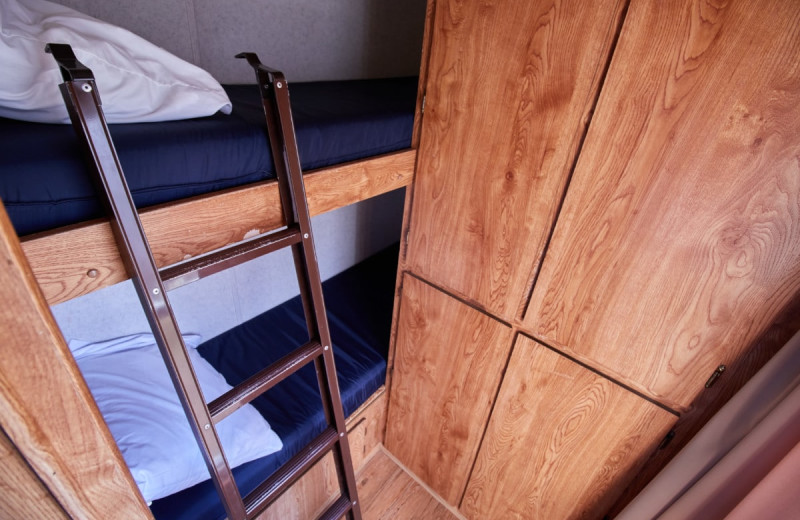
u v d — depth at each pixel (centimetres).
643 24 81
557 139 102
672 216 92
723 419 96
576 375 126
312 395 169
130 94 78
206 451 89
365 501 199
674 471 108
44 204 59
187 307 187
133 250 65
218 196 79
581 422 131
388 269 287
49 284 61
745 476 88
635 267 102
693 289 95
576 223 107
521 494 162
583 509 145
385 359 196
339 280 268
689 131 84
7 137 64
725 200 84
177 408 135
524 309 130
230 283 201
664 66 82
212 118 91
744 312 90
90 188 63
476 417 163
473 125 116
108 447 47
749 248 85
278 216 93
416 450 201
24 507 44
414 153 134
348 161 113
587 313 115
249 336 206
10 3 68
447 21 109
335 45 201
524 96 103
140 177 70
